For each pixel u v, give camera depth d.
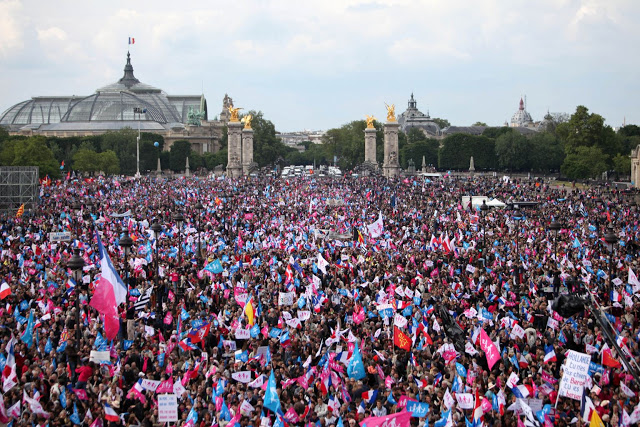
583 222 96.75
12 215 118.19
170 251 70.50
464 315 45.34
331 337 39.00
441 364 35.53
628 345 37.44
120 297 38.97
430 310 44.06
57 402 30.20
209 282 59.56
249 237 83.00
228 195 145.25
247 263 65.88
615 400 30.00
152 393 32.03
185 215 108.56
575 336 41.06
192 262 67.75
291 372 34.91
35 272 58.19
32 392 30.81
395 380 32.75
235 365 34.78
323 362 35.31
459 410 29.86
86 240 77.69
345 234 88.44
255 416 28.64
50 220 100.44
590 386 31.14
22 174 128.88
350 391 31.98
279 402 28.27
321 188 173.62
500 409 28.81
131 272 60.44
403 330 41.31
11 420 28.92
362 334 41.25
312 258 66.88
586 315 44.03
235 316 44.84
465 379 33.25
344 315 45.62
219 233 87.19
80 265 38.47
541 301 46.56
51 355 36.16
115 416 28.86
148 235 83.06
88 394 32.44
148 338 40.28
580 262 64.06
